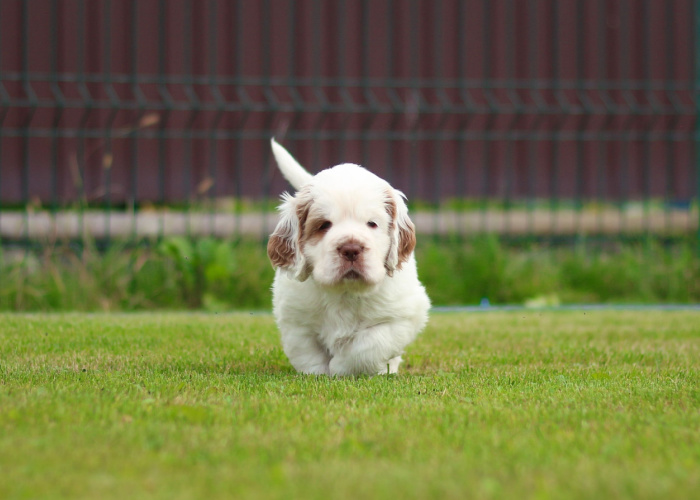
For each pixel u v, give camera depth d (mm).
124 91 13148
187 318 7652
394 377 4699
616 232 12516
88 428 3338
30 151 13055
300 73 13602
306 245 4660
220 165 13516
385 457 3012
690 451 3082
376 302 4730
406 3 13867
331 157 13688
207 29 13359
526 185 14398
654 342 6422
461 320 7922
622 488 2615
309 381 4465
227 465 2889
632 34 14375
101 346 5852
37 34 13031
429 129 13961
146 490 2615
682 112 11797
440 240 11078
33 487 2637
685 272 10180
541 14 14156
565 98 14281
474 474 2787
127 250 9828
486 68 11859
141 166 13352
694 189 14578
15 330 6484
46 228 10344
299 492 2580
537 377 4727
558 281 10219
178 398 3936
